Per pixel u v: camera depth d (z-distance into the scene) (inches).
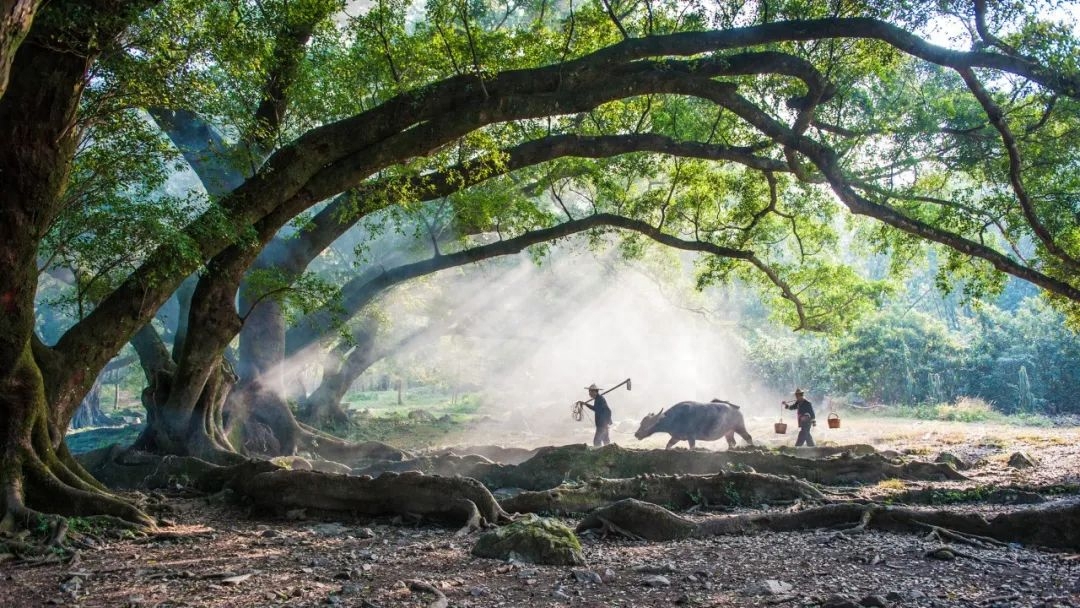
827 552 348.2
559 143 640.4
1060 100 719.1
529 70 556.4
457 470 665.0
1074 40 529.0
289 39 609.0
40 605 278.8
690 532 395.5
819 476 595.2
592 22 655.1
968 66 534.9
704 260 928.3
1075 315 804.6
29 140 404.5
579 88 554.6
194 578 315.0
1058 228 729.0
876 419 1314.0
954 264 761.0
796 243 1018.7
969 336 1676.9
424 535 424.8
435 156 669.3
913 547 353.4
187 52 448.5
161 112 744.3
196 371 655.8
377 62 647.8
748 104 581.6
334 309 683.4
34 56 397.4
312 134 554.9
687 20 602.2
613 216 810.2
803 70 561.3
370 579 311.0
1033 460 665.6
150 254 537.6
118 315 516.1
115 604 277.6
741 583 298.4
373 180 699.4
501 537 351.3
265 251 794.2
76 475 483.8
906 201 818.8
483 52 610.9
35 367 445.7
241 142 637.3
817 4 581.3
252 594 287.6
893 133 732.7
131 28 417.7
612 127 790.5
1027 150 737.0
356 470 716.0
